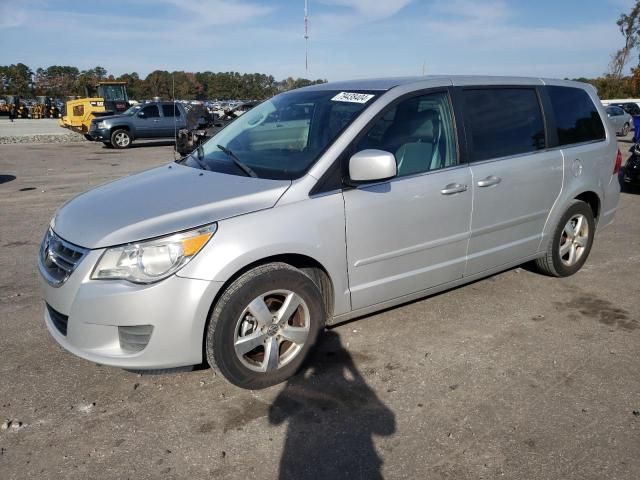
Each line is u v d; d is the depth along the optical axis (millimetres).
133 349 2852
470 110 3973
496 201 4043
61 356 3576
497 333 3852
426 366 3408
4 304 4438
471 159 3910
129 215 2994
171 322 2799
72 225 3090
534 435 2738
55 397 3111
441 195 3682
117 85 27547
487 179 3941
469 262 4023
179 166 3953
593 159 4805
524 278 4934
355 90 3799
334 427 2822
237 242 2877
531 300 4430
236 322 2947
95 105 23406
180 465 2559
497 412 2930
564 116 4652
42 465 2559
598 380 3240
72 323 2879
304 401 3053
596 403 3006
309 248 3119
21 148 19703
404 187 3508
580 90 4895
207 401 3062
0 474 2496
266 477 2477
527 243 4430
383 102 3535
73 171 13156
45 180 11523
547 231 4570
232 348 2961
